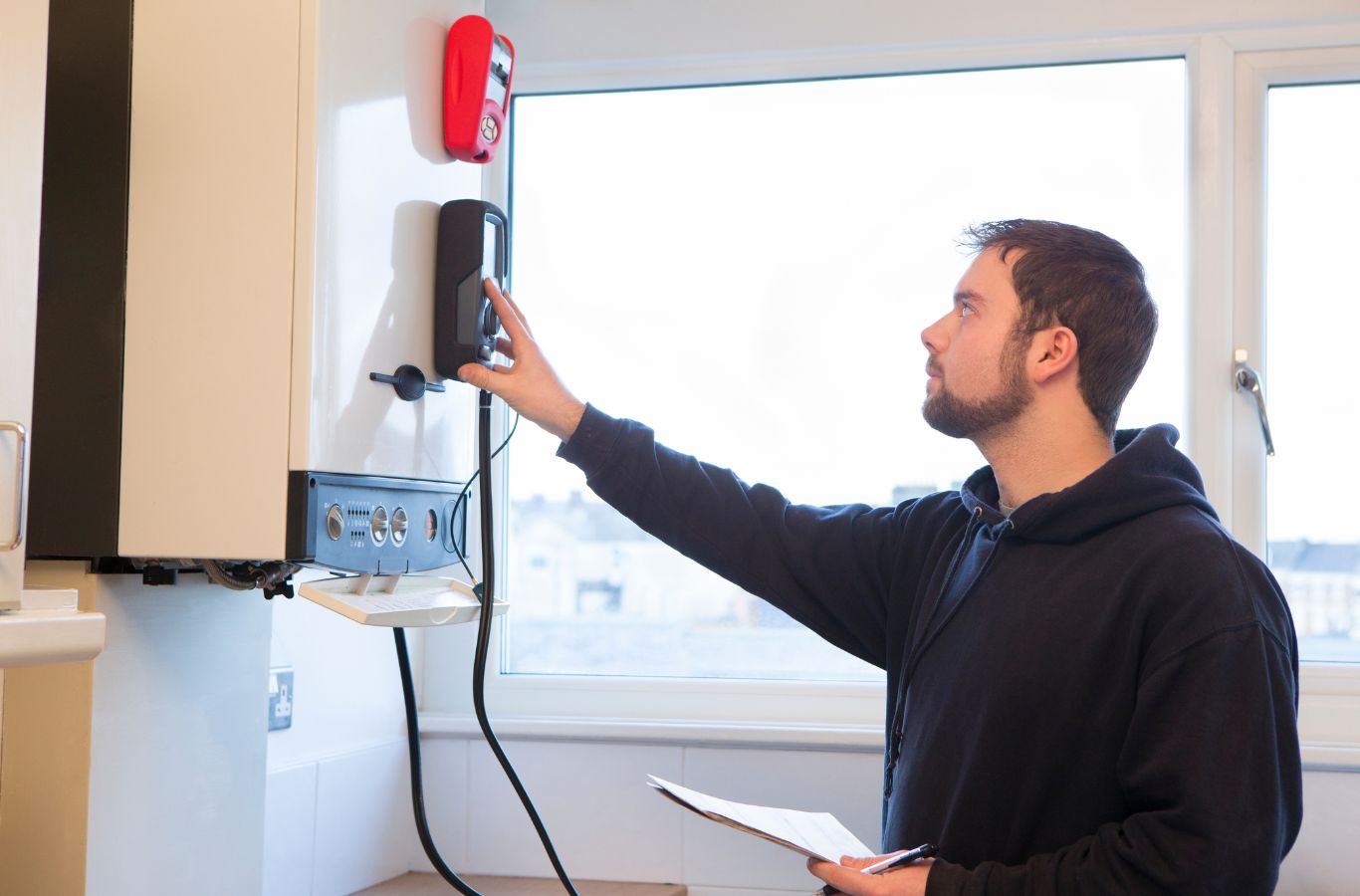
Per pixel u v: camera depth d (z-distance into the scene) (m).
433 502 1.31
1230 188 1.92
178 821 1.22
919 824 1.12
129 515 1.09
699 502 1.39
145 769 1.18
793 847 1.06
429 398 1.29
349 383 1.12
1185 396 1.93
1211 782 0.95
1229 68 1.93
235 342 1.08
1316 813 1.76
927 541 1.32
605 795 1.97
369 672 1.91
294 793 1.69
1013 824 1.08
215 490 1.07
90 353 1.11
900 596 1.32
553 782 1.99
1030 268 1.18
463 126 1.31
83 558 1.12
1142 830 0.98
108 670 1.13
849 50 2.01
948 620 1.18
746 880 1.92
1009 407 1.18
